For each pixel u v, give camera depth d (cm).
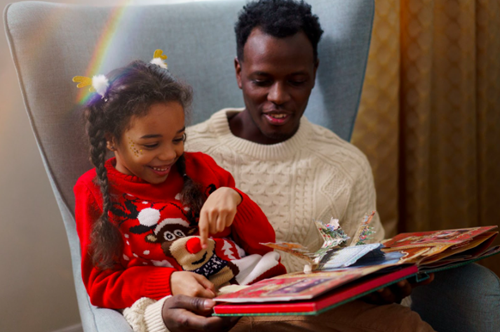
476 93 164
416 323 80
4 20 101
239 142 113
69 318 140
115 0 139
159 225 87
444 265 86
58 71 103
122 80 86
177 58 118
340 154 117
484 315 88
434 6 156
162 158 85
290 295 60
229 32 124
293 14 103
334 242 85
